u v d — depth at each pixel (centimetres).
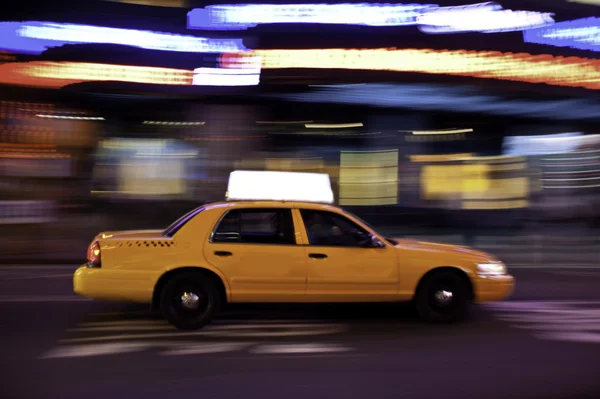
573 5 1533
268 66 1513
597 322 657
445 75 1495
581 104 1633
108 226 1584
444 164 1752
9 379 441
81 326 612
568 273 1074
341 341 565
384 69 1486
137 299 590
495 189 1778
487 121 1755
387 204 1733
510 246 1465
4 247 1239
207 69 1527
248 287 599
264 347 540
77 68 1502
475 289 637
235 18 1501
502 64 1509
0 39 1445
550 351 536
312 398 407
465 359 508
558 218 1781
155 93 1539
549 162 1811
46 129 1630
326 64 1493
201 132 1683
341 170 1712
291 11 1486
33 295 781
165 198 1680
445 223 1731
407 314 689
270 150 1691
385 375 461
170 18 1512
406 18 1478
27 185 1628
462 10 1490
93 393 412
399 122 1727
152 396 407
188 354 513
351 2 1475
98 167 1677
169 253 591
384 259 619
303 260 605
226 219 612
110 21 1495
